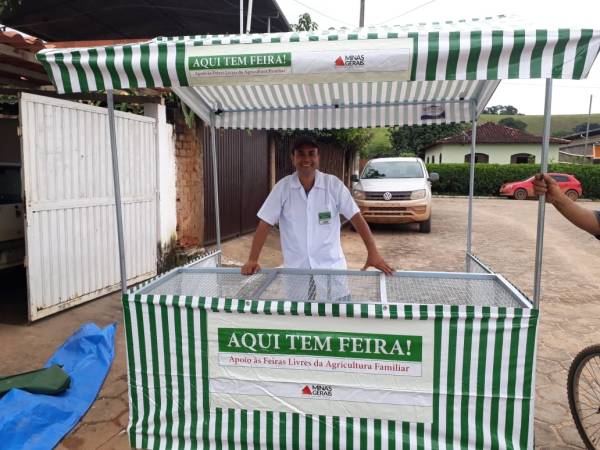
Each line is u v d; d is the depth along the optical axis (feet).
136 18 20.68
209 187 27.30
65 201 16.25
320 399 7.92
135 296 8.27
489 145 104.99
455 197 83.97
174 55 7.09
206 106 12.30
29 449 9.00
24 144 14.57
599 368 9.43
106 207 18.30
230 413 8.24
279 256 28.17
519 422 7.48
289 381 7.97
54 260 15.90
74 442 9.52
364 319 7.60
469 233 12.46
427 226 37.29
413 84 10.87
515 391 7.44
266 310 7.82
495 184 87.40
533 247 31.68
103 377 11.75
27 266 14.90
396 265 25.81
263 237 10.16
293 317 7.80
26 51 14.25
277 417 8.10
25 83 18.93
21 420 9.34
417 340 7.54
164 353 8.32
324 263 10.50
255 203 34.24
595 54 6.19
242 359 8.07
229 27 21.68
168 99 22.40
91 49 7.20
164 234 22.11
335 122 12.70
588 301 19.40
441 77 6.59
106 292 18.47
